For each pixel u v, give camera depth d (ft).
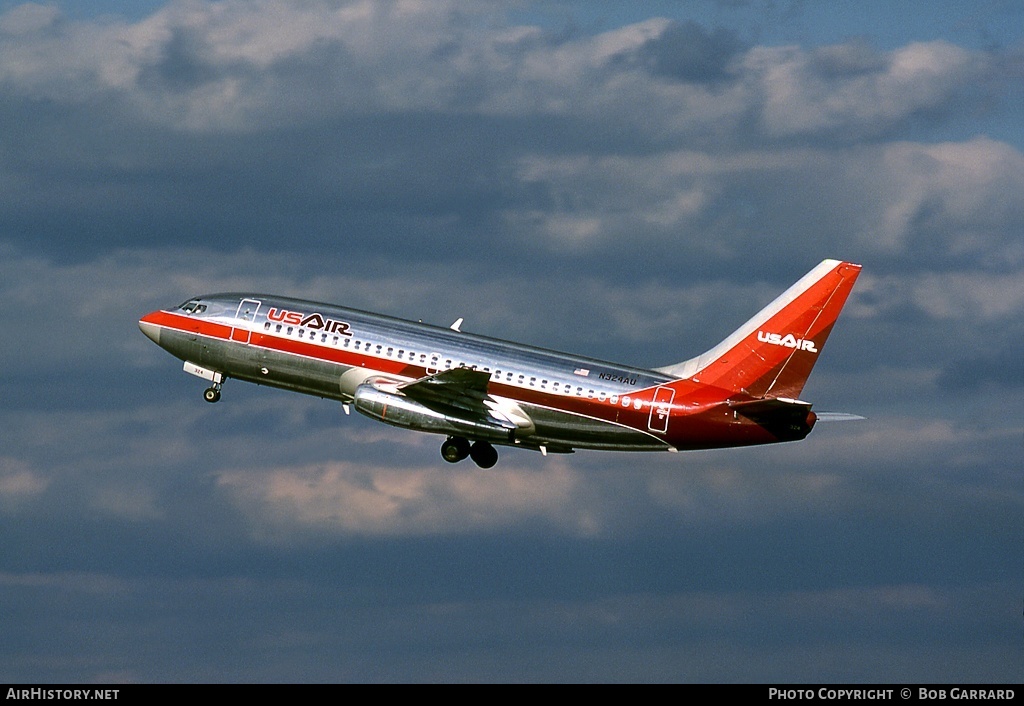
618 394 627.05
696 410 627.46
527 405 629.10
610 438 631.97
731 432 628.69
